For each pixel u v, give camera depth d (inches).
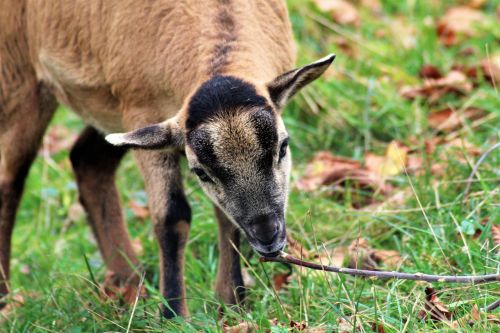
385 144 377.1
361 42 431.8
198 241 337.7
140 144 255.4
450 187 323.0
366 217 325.7
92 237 373.1
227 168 245.9
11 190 335.0
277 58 290.7
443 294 261.6
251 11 283.1
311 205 335.3
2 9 322.0
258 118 244.1
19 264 363.3
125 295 318.0
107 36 294.0
